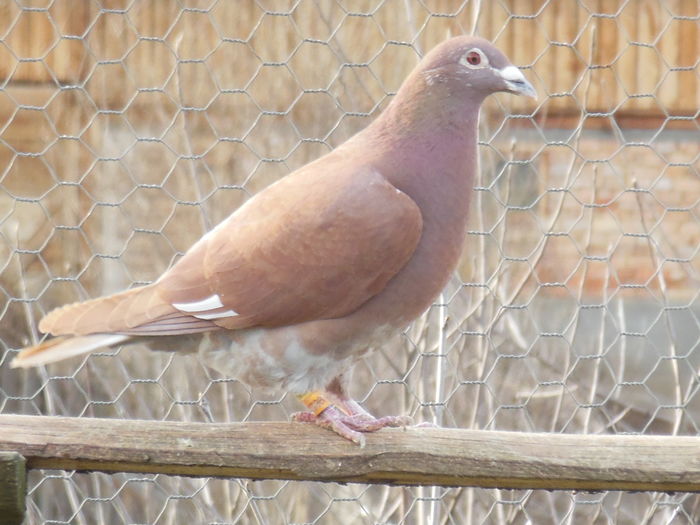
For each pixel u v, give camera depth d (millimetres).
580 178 13344
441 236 6523
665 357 9086
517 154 12906
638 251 13555
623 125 13359
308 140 9203
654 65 13125
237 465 5949
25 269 12031
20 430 5828
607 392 11680
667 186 13617
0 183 10008
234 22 12352
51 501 10430
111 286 12344
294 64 11906
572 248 13320
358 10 11781
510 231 13047
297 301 6379
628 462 5910
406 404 9453
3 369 10914
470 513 8977
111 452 5852
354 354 6570
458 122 6586
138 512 10539
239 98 12266
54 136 12711
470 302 9516
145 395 10828
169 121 12328
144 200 12422
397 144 6566
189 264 6555
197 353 6637
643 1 13039
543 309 13164
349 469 5988
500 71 6590
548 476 5930
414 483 6051
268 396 10336
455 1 11891
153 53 12648
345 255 6324
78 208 12484
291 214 6395
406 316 6574
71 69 12727
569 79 12961
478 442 5977
